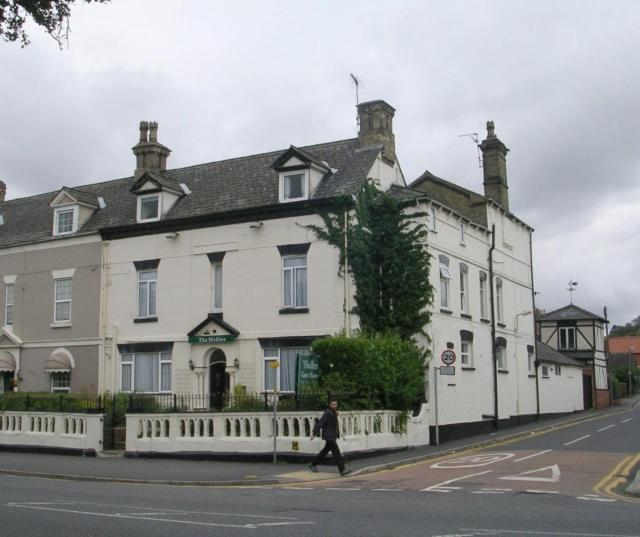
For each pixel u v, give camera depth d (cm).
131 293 3086
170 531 991
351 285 2633
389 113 2995
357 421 2123
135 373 3034
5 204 3847
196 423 2203
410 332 2625
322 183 2816
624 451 2209
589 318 5622
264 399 2311
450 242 2909
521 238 3841
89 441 2366
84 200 3309
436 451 2275
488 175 3641
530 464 1906
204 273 2925
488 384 3162
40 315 3334
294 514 1152
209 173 3200
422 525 1041
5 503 1284
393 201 2688
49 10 1180
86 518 1104
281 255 2777
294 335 2703
